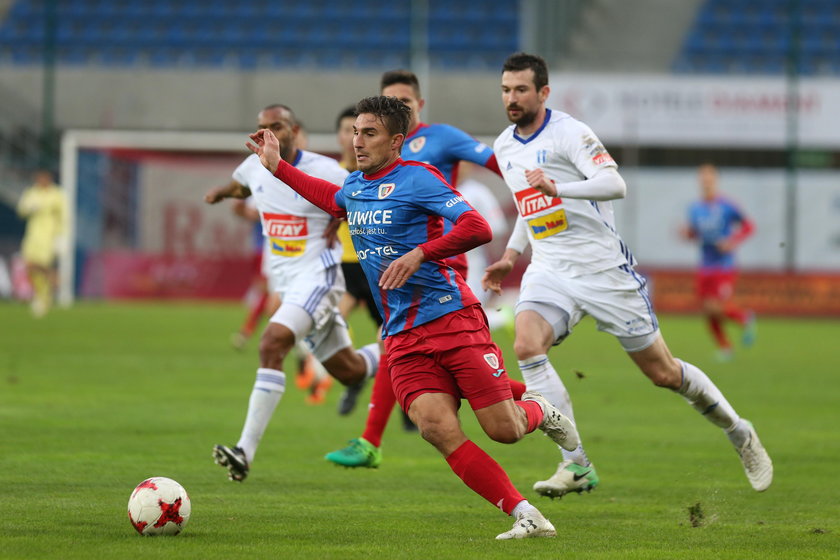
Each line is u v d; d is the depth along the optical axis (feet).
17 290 319.06
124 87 320.29
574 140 76.07
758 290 309.01
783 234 308.40
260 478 83.20
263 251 181.88
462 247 59.67
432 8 366.84
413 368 63.00
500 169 81.25
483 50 359.87
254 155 90.17
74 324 236.22
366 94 319.47
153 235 315.78
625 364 178.60
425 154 88.89
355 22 364.99
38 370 152.56
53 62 320.50
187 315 269.03
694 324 279.28
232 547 59.21
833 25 355.56
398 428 112.57
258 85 319.47
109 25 361.51
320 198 67.97
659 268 307.99
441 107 318.24
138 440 97.71
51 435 99.35
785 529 67.41
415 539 62.39
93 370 154.10
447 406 62.59
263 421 80.79
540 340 76.84
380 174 63.36
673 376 79.46
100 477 80.53
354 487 80.33
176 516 62.08
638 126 302.86
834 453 98.27
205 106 319.68
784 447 101.40
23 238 321.52
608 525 68.33
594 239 77.97
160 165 315.58
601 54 328.29
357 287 115.34
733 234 198.29
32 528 63.21
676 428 112.47
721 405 78.95
